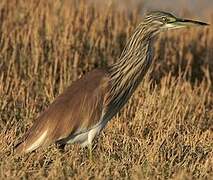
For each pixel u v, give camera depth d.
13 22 22.59
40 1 23.69
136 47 14.92
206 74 21.58
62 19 22.92
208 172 13.72
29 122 16.55
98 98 14.48
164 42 24.02
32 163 13.69
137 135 16.31
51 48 21.25
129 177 13.01
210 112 19.17
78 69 20.81
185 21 15.01
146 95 18.67
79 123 14.26
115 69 14.81
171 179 12.83
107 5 24.36
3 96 17.95
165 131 16.72
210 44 24.80
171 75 22.14
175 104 18.31
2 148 14.27
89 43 22.03
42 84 19.38
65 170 13.00
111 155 14.41
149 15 14.99
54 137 14.09
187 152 14.97
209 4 29.97
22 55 20.56
